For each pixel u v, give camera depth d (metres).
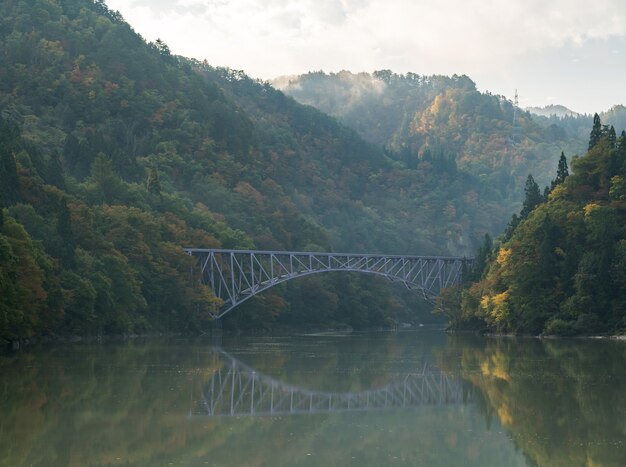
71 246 122.75
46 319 107.44
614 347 106.25
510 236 175.38
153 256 156.12
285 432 46.69
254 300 185.12
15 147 148.88
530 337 137.88
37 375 71.25
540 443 43.44
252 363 88.56
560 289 135.38
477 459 39.84
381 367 84.44
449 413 53.16
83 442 43.09
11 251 91.50
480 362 88.69
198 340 139.25
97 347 108.69
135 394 60.16
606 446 42.66
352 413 53.56
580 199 145.88
